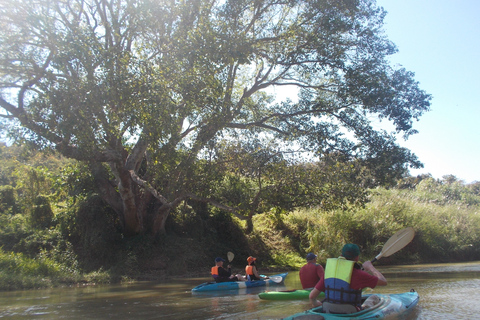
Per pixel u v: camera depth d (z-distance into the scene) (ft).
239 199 42.27
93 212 50.90
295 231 71.26
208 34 38.42
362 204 43.29
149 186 41.06
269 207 41.57
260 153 39.81
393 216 72.59
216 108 37.91
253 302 26.89
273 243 67.41
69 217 52.08
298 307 24.49
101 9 46.65
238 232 64.34
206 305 25.84
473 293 28.37
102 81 34.45
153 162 39.22
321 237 65.00
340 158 46.19
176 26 41.75
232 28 42.93
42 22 38.99
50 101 34.17
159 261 50.93
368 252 65.51
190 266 53.26
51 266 44.19
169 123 35.27
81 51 34.32
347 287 16.76
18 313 23.68
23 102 40.16
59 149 37.47
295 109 51.37
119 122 36.78
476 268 53.11
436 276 42.09
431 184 107.24
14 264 42.32
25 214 58.03
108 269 47.16
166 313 23.02
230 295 30.89
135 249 50.55
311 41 46.52
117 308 25.07
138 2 39.37
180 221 60.49
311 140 46.34
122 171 44.24
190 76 37.01
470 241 75.10
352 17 47.98
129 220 51.37
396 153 45.80
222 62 39.81
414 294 24.18
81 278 42.93
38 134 35.50
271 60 48.85
